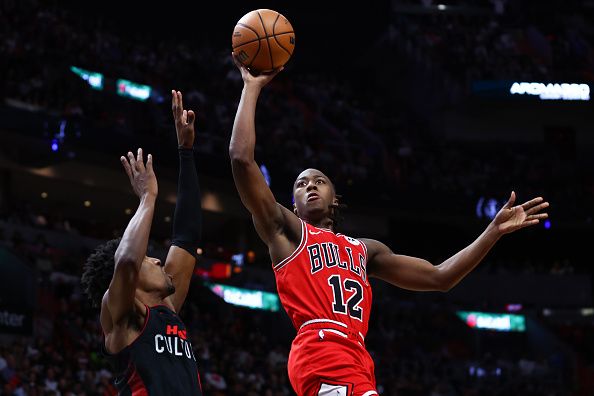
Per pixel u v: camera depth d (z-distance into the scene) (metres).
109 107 36.19
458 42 48.50
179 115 7.18
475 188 44.56
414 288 7.22
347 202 41.31
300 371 6.32
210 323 31.38
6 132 30.88
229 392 26.12
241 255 38.75
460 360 38.41
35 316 25.62
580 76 45.69
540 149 47.31
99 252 6.76
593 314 44.06
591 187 46.16
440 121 47.28
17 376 21.11
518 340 41.12
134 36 45.09
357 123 45.84
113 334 6.17
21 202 35.09
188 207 7.09
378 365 34.22
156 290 6.49
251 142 6.43
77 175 35.09
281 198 38.47
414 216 43.22
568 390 36.88
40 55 34.50
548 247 47.69
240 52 6.81
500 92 45.31
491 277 44.31
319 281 6.44
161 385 6.04
